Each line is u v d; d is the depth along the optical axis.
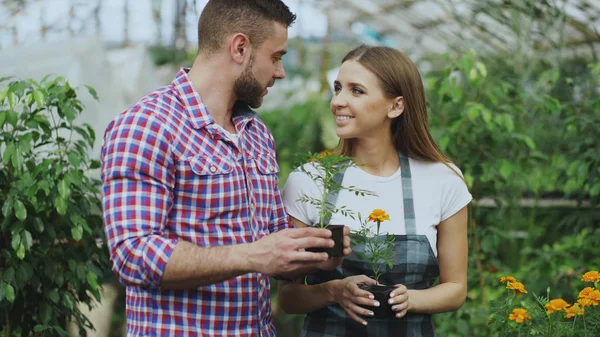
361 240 2.25
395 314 2.12
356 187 2.32
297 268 1.79
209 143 1.97
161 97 1.96
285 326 5.09
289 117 7.79
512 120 3.89
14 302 2.98
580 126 4.03
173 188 1.91
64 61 4.74
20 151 2.81
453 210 2.35
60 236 3.06
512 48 5.63
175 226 1.91
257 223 2.03
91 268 3.01
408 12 6.89
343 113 2.29
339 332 2.25
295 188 2.34
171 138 1.90
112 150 1.86
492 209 4.49
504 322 2.56
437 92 4.00
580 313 2.44
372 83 2.27
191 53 8.50
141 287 1.84
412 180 2.34
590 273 2.47
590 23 5.11
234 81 2.02
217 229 1.94
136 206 1.83
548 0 4.97
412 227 2.28
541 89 4.66
